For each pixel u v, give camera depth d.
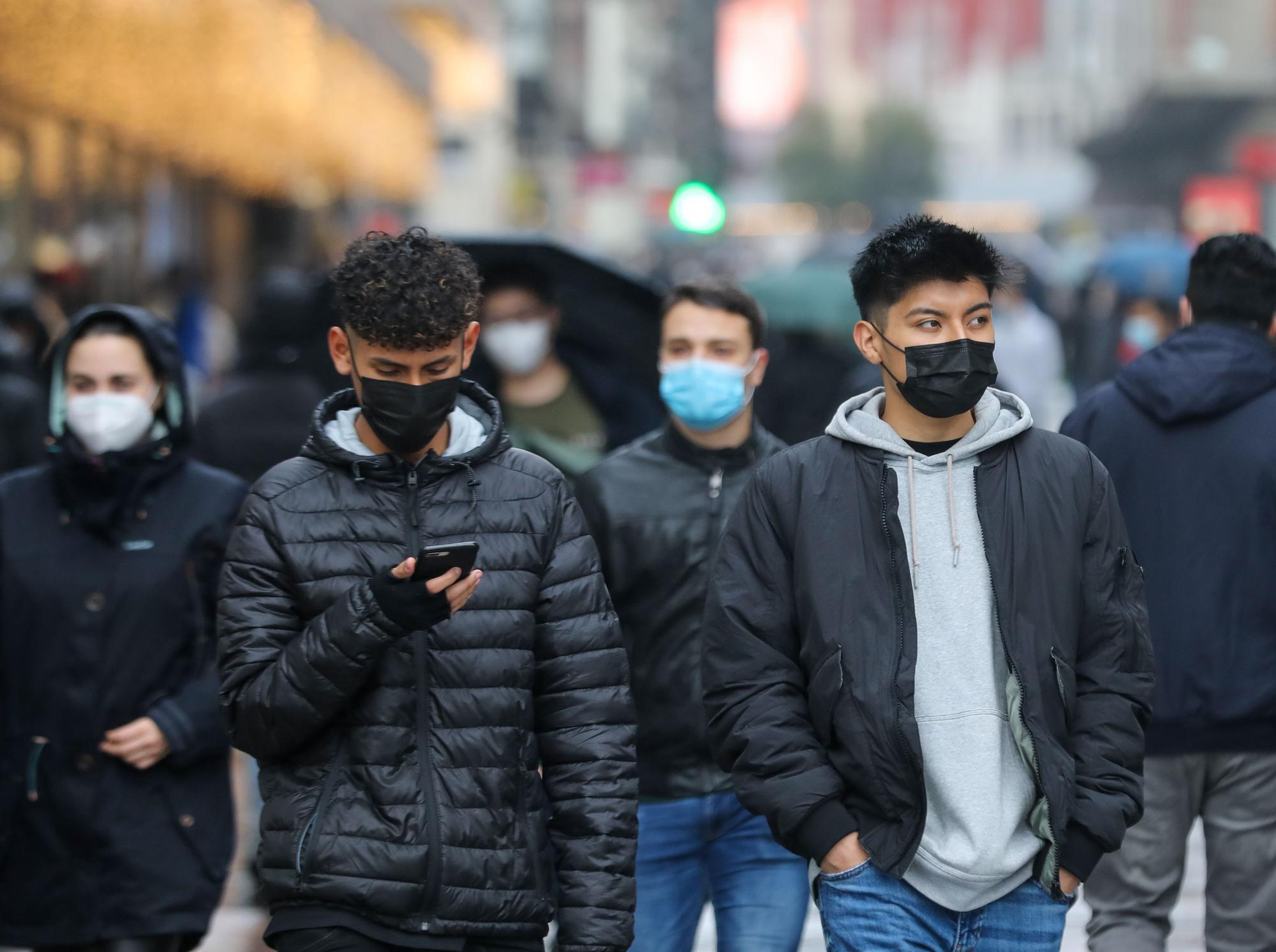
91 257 55.38
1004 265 10.79
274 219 88.06
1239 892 14.16
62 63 44.88
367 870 9.98
